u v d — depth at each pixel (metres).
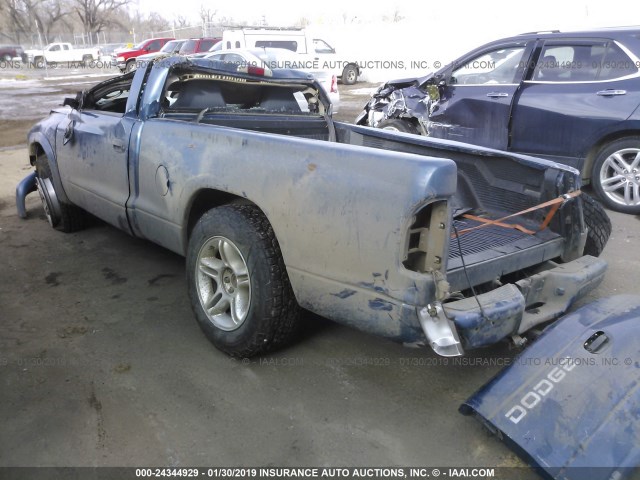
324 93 4.26
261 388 2.75
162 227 3.38
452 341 2.20
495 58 6.46
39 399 2.66
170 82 3.55
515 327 2.49
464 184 3.69
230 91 4.00
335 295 2.47
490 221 3.35
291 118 4.04
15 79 25.03
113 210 3.83
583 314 2.57
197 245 3.01
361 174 2.32
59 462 2.27
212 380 2.81
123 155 3.58
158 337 3.23
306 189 2.47
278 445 2.37
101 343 3.17
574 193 3.09
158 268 4.25
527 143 6.14
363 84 20.64
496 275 2.74
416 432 2.45
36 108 14.34
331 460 2.29
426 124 7.10
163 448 2.35
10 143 9.70
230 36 15.79
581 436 2.09
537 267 3.06
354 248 2.35
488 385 2.34
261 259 2.70
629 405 2.14
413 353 3.06
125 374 2.86
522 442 2.14
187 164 3.06
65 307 3.61
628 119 5.38
